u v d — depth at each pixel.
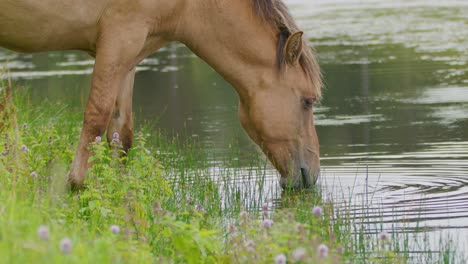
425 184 13.73
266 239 8.09
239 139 19.09
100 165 11.81
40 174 11.60
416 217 11.64
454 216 11.66
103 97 11.98
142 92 27.39
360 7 51.50
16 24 11.73
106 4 11.89
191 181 13.98
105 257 7.02
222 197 13.16
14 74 30.64
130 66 12.23
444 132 18.64
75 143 13.94
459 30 38.16
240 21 12.54
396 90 25.06
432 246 10.27
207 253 8.84
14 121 11.72
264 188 13.72
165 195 11.95
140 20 12.04
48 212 8.72
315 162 12.90
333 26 42.28
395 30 39.47
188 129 20.73
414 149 16.88
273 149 12.73
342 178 14.32
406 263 9.38
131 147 13.45
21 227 7.28
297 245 7.89
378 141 17.91
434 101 23.02
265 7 12.65
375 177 14.34
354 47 34.56
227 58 12.67
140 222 9.30
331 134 19.06
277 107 12.62
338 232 10.31
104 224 9.51
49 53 37.72
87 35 12.08
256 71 12.66
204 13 12.51
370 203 12.45
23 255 6.55
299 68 12.70
